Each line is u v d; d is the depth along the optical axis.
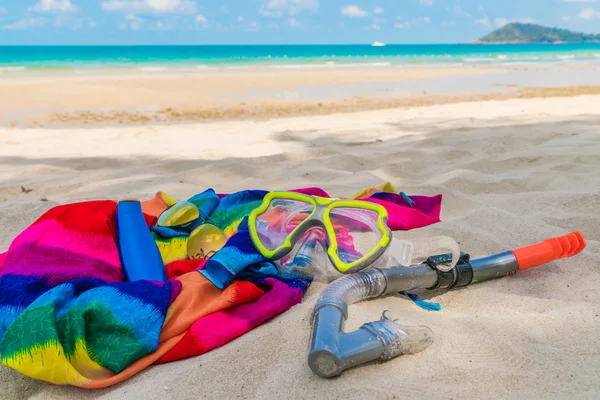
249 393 0.42
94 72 4.42
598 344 0.47
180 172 1.14
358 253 0.56
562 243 0.62
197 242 0.64
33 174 1.17
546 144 1.37
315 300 0.55
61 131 1.73
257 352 0.47
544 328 0.49
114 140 1.57
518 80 3.90
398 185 1.02
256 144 1.48
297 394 0.41
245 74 4.33
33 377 0.43
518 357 0.45
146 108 2.32
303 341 0.48
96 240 0.60
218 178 1.11
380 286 0.53
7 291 0.50
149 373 0.46
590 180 1.02
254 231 0.58
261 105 2.40
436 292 0.57
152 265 0.57
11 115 2.09
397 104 2.42
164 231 0.66
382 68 5.46
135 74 4.21
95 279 0.52
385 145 1.41
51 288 0.51
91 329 0.47
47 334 0.43
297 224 0.60
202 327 0.49
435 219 0.79
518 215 0.84
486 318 0.52
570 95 2.74
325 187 1.01
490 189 1.00
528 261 0.61
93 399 0.43
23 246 0.57
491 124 1.71
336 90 3.15
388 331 0.45
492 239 0.73
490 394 0.40
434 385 0.42
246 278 0.57
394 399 0.40
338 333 0.44
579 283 0.60
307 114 2.11
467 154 1.28
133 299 0.48
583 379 0.42
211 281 0.53
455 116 1.95
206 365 0.45
